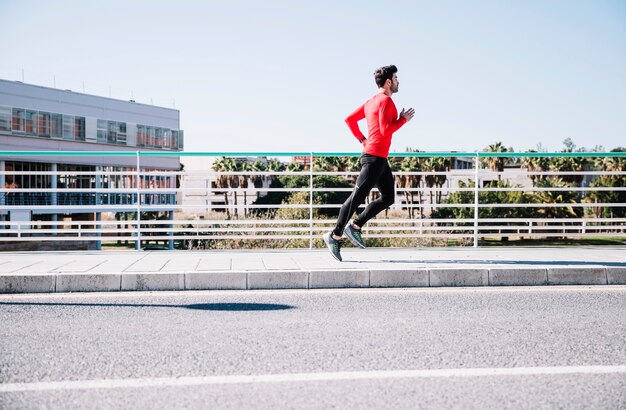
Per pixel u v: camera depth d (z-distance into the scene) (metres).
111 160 56.44
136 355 3.14
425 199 57.56
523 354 3.17
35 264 5.73
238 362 3.02
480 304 4.52
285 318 4.02
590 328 3.76
